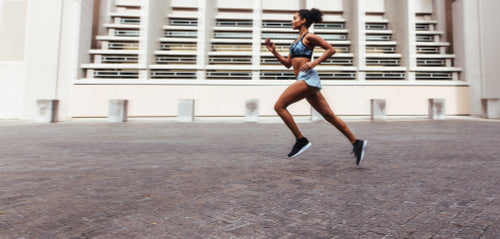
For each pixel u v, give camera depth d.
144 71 15.30
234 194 2.10
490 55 15.19
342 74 16.97
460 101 15.36
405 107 15.22
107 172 2.96
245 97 15.23
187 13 18.44
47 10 14.78
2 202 1.93
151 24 15.70
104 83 14.59
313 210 1.72
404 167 3.09
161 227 1.48
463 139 5.70
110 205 1.87
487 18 15.33
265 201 1.92
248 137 6.48
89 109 14.45
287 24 18.77
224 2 18.59
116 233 1.40
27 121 12.75
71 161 3.61
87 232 1.41
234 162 3.49
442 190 2.16
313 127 8.95
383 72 16.58
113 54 15.91
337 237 1.32
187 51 16.42
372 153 4.06
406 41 16.28
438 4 17.75
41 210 1.77
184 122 11.55
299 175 2.73
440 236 1.33
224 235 1.36
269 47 3.29
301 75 2.92
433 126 9.05
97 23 16.77
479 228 1.42
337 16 18.94
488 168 3.01
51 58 14.61
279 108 2.95
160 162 3.52
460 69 15.88
